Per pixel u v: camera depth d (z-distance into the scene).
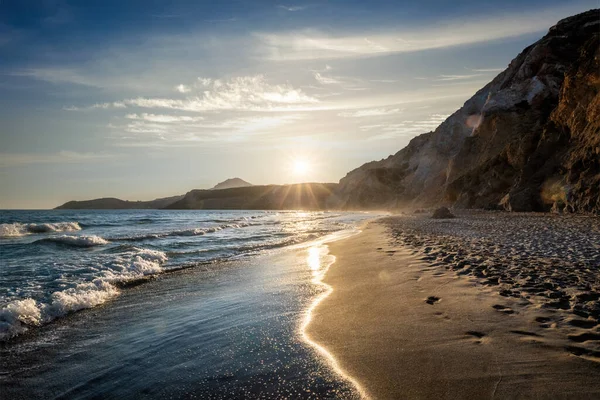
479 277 6.80
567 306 4.80
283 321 5.37
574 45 41.97
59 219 51.91
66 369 4.19
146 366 4.14
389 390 3.10
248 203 191.62
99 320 6.07
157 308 6.72
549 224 16.62
